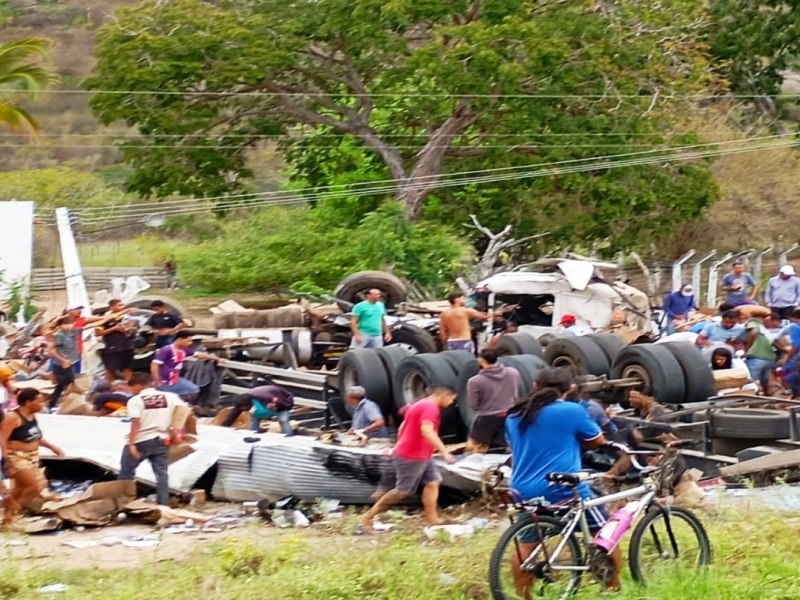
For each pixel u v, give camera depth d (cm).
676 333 4094
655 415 2916
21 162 11112
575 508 1792
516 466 1831
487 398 2761
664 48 7325
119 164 11125
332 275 6600
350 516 2522
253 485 2697
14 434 2480
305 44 6962
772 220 8056
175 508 2669
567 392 1866
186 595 1908
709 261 7856
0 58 4459
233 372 3856
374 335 3916
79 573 2066
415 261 6544
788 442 2839
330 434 3080
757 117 9431
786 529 2164
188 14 6894
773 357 3653
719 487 2470
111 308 4184
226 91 7044
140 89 6806
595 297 4222
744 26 9525
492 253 6500
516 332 3838
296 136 7900
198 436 2994
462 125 7119
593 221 7138
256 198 8312
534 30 6725
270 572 2041
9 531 2420
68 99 10562
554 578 1780
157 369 3612
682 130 7538
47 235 9169
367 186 7294
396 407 3234
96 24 12094
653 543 1897
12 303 6091
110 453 2864
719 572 1906
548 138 6981
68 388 3812
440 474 2578
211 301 7044
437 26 6975
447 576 1978
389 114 7550
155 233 10394
